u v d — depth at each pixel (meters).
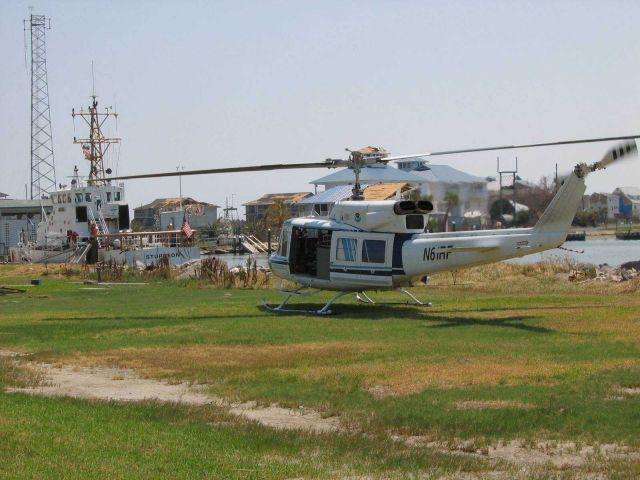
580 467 9.39
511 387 13.13
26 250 70.56
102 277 43.00
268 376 14.69
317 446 10.20
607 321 19.81
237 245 89.69
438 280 34.72
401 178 46.47
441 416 11.52
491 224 25.50
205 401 13.09
